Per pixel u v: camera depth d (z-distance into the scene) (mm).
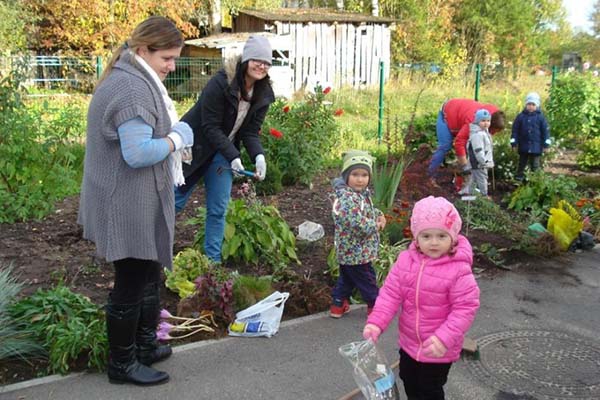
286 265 5449
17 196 6996
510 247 6312
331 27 22766
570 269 5914
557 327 4648
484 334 4504
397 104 18219
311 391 3652
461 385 3781
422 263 3045
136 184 3316
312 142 9008
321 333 4426
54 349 3734
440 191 8445
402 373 3225
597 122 13297
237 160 4836
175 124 3486
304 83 22578
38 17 22312
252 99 5027
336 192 4516
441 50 30672
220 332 4359
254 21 23938
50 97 14875
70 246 6055
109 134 3223
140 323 3797
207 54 21875
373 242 4551
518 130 9328
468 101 8594
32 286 5008
